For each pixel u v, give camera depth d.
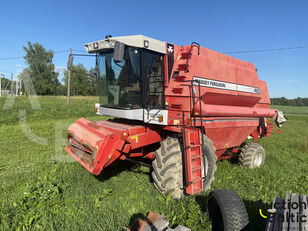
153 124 4.90
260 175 5.66
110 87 5.16
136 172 5.40
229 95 5.57
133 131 4.49
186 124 4.63
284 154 8.38
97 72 5.41
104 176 5.08
